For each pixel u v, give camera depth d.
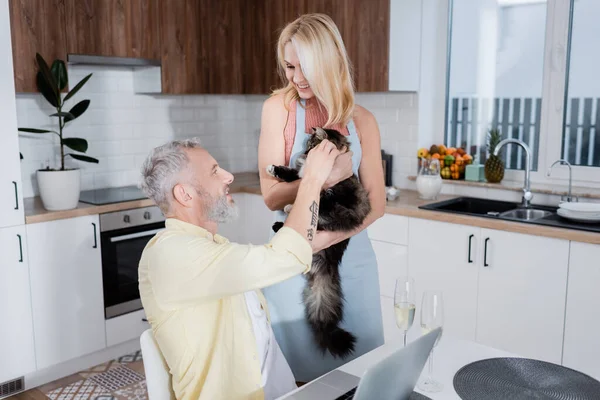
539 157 3.35
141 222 3.34
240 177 4.38
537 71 3.31
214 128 4.43
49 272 2.96
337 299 1.83
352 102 1.69
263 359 1.62
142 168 1.50
